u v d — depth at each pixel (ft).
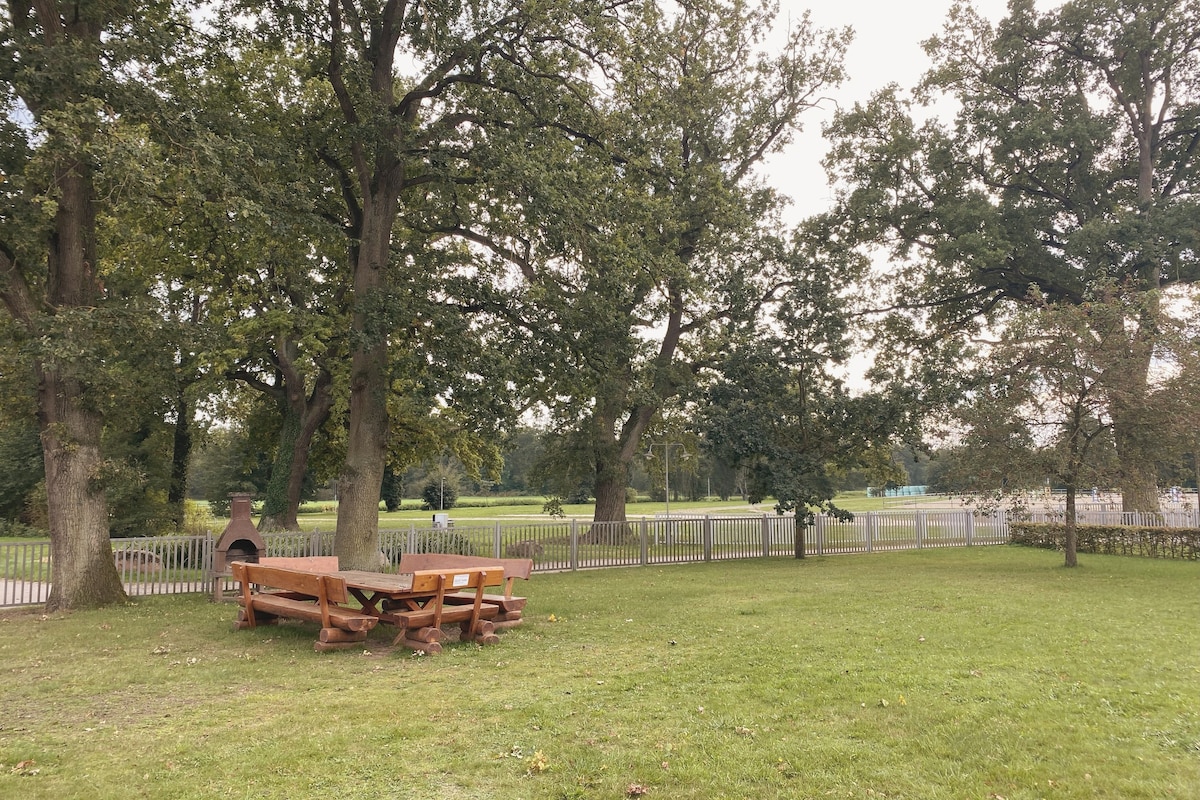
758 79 86.02
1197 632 30.42
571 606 39.65
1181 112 92.32
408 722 18.53
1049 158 93.91
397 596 28.40
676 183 63.00
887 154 97.35
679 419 99.45
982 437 58.54
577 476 98.63
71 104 34.12
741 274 71.46
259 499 206.08
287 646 29.32
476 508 252.21
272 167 45.60
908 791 13.99
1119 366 53.78
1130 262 83.10
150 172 35.83
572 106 51.31
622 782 14.51
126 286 66.18
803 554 72.69
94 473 41.19
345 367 69.36
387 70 50.90
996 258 83.35
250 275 69.36
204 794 14.07
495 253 63.05
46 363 35.78
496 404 48.03
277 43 48.93
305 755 16.20
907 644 28.04
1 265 39.91
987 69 97.71
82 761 16.02
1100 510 94.17
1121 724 17.87
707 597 42.88
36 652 28.68
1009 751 16.03
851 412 68.28
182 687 22.86
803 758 15.75
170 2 45.93
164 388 45.34
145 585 46.09
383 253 50.34
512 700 20.63
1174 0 85.81
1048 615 34.99
